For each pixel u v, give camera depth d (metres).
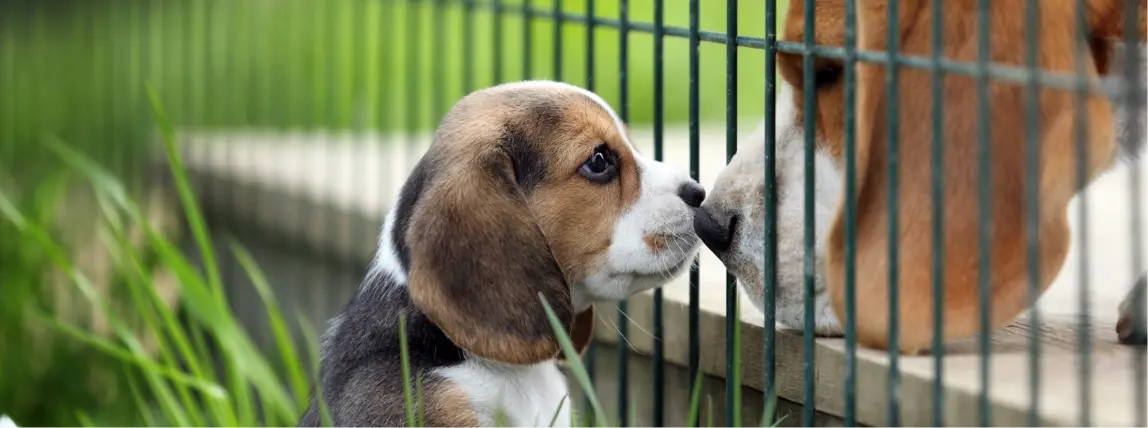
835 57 4.84
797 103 5.39
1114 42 4.99
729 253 5.45
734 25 5.20
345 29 14.62
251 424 6.44
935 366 4.34
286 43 12.95
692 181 5.61
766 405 5.07
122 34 13.10
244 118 12.29
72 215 10.76
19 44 14.24
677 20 14.40
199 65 14.13
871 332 4.73
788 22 5.26
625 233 5.53
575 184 5.50
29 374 9.26
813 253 4.85
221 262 10.07
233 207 9.88
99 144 12.34
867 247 4.75
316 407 5.57
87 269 10.11
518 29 15.10
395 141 10.87
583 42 14.77
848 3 4.58
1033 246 4.10
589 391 4.70
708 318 5.88
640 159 5.65
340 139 10.82
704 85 13.88
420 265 5.14
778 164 5.40
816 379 5.29
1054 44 4.59
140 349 6.87
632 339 6.41
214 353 9.16
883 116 4.75
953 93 4.72
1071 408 4.41
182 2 14.59
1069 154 4.55
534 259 5.18
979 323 4.64
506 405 5.27
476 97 5.65
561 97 5.59
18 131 13.10
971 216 4.68
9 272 9.73
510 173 5.33
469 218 5.18
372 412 5.21
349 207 8.44
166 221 10.62
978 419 4.59
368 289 5.57
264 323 9.66
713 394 5.96
